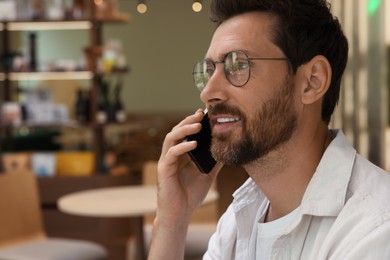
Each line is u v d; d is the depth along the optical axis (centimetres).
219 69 131
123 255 662
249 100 128
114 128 1073
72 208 457
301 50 129
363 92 473
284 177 134
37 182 675
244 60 128
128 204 466
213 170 158
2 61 700
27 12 686
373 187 125
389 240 117
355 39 510
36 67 691
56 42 1064
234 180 957
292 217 137
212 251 169
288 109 130
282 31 128
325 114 135
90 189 669
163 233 158
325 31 132
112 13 688
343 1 567
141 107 1360
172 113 1322
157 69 1354
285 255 133
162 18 1352
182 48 1348
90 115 683
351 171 128
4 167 688
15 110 688
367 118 459
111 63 677
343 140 133
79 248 458
